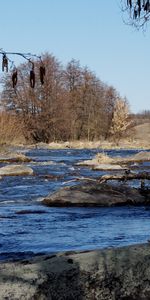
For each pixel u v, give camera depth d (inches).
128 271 178.1
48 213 510.3
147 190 588.1
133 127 3395.7
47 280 169.9
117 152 2006.6
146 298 175.0
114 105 3184.1
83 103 3004.4
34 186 766.5
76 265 177.9
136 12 198.4
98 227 432.8
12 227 432.8
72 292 170.7
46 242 370.3
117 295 174.4
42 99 2529.5
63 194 563.2
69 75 2957.7
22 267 178.1
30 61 150.0
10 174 924.6
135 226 438.3
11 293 162.6
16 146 1726.1
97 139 3102.9
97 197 557.6
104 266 178.5
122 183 743.7
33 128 2500.0
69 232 410.0
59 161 1375.5
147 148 2546.8
